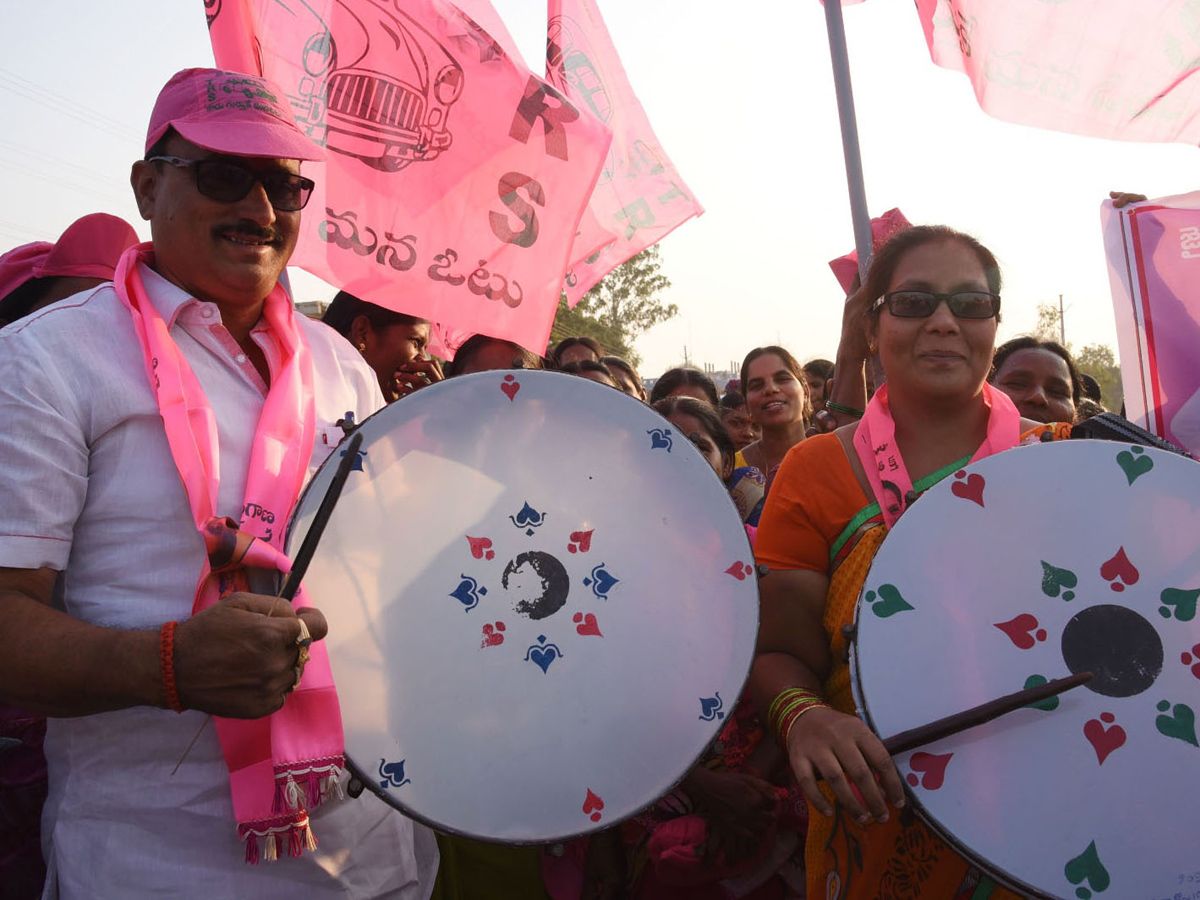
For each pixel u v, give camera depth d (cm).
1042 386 324
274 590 160
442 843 230
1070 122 308
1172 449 181
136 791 162
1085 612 159
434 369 314
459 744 158
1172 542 161
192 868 163
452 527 164
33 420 154
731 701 158
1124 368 217
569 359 409
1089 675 150
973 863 146
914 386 182
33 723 217
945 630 158
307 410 179
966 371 179
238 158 166
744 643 159
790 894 242
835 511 185
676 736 159
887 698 155
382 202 255
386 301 254
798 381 410
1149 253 217
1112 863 147
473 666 161
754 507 299
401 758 156
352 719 156
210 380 173
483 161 261
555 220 265
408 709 158
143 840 162
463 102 261
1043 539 163
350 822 177
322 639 154
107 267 247
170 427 160
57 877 166
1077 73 306
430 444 165
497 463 167
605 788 158
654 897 235
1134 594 159
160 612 162
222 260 169
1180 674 155
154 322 165
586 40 345
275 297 187
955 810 149
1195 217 215
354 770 154
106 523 162
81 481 159
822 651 189
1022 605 160
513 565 164
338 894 175
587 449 169
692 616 162
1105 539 162
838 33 328
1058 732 153
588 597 164
